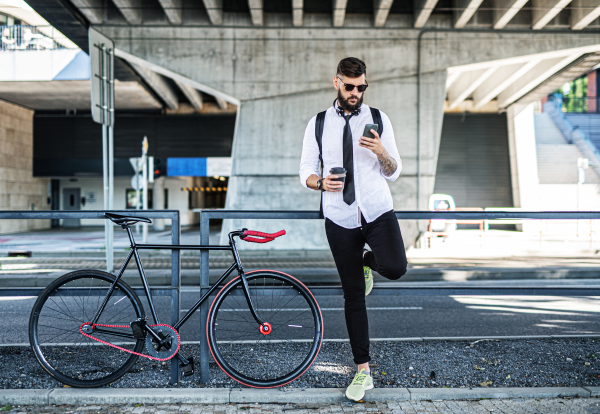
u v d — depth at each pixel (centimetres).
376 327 489
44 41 1812
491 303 629
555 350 356
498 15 1171
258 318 282
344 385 279
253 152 1237
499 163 2161
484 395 264
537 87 1866
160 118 2281
